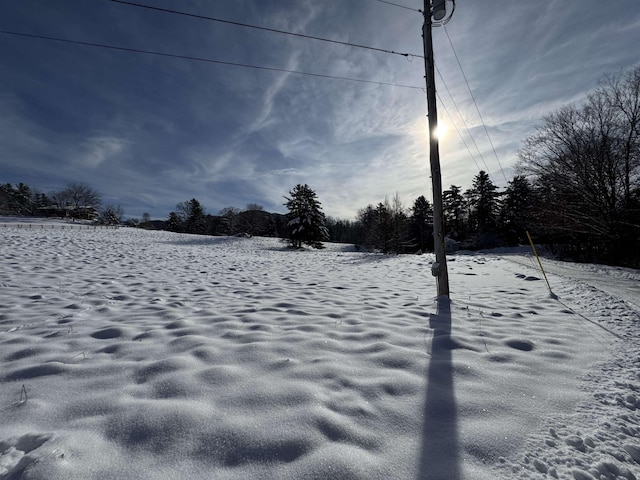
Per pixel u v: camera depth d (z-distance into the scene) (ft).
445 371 8.63
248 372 8.25
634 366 9.11
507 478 4.94
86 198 238.68
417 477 4.89
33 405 6.53
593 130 51.83
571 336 11.81
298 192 123.65
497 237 125.59
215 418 6.13
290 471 4.93
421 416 6.48
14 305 14.98
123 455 5.15
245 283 25.16
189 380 7.66
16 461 4.90
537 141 58.49
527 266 36.35
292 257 61.98
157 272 28.96
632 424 6.40
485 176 131.54
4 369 8.27
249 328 12.25
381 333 11.75
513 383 8.03
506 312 15.46
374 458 5.24
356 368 8.70
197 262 40.81
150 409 6.35
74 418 6.13
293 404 6.70
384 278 29.78
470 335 11.80
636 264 48.14
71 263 30.76
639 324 13.08
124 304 16.08
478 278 28.19
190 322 12.80
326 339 11.03
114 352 9.57
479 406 6.91
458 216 154.40
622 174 50.08
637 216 48.32
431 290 22.38
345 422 6.15
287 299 18.51
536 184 61.67
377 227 106.93
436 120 18.92
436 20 18.61
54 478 4.54
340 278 29.73
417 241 162.50
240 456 5.21
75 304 15.33
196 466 4.99
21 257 31.76
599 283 22.85
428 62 19.08
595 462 5.34
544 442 5.79
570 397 7.39
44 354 9.32
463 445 5.63
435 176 18.84
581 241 60.39
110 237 83.46
